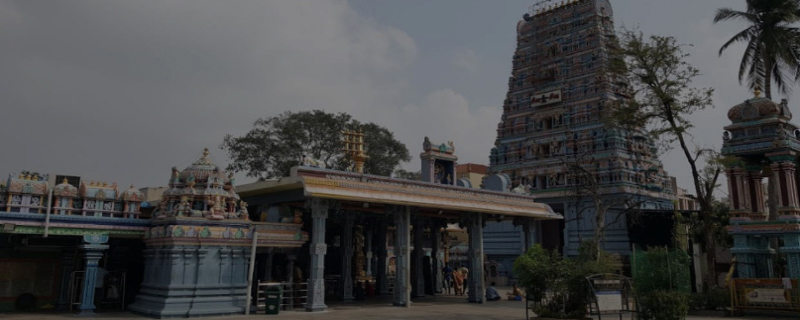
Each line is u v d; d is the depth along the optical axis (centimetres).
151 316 1748
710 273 2620
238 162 4716
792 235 2253
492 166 5078
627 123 2930
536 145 4791
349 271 2531
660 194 4512
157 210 1953
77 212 1831
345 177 2044
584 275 1677
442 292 3209
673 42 2716
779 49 2797
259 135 4769
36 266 1969
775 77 3023
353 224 2619
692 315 2119
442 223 3228
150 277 1908
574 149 4522
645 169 4438
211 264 1838
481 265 2558
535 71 5022
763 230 2328
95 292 2036
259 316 1811
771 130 2353
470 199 2442
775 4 2864
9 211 1689
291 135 4709
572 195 4116
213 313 1788
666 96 2689
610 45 4638
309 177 1900
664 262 2214
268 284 1917
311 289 1966
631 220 3803
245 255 1930
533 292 1756
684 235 3228
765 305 1978
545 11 5106
